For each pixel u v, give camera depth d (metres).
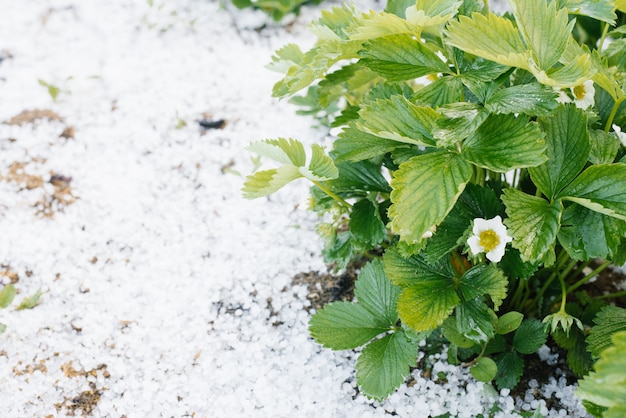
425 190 0.74
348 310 0.85
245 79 1.11
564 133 0.77
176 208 1.00
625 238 0.79
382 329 0.85
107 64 1.12
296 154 0.79
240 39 1.15
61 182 1.02
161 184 1.02
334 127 0.86
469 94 0.82
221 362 0.89
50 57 1.13
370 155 0.80
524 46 0.77
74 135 1.05
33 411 0.87
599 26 0.97
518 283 0.88
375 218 0.84
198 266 0.95
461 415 0.86
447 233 0.80
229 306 0.93
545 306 0.89
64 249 0.97
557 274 0.86
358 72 0.85
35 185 1.01
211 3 1.19
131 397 0.87
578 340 0.86
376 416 0.86
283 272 0.95
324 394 0.87
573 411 0.86
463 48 0.73
